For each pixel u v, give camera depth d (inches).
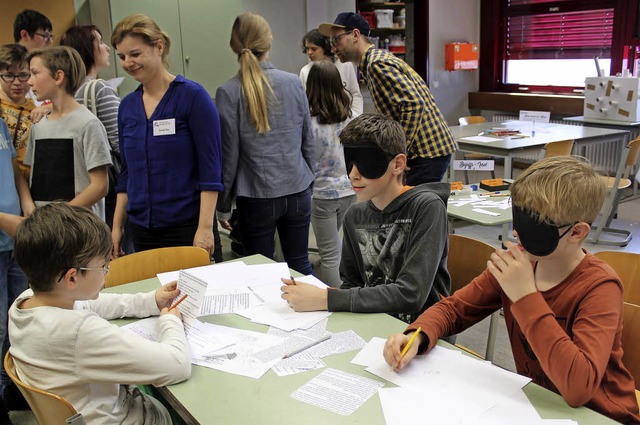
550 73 272.8
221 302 65.2
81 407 47.2
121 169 97.2
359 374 48.6
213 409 44.5
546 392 45.3
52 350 46.1
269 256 109.3
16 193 91.4
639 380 57.7
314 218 127.9
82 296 49.0
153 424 52.2
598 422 41.1
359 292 61.6
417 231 63.0
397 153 63.4
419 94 115.5
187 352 50.7
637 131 210.2
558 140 171.2
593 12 249.3
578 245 47.0
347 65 180.4
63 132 92.7
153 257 80.8
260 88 97.8
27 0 165.9
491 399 44.2
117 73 183.2
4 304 89.7
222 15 189.6
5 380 88.9
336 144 122.0
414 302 60.4
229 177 102.5
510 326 53.9
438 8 274.1
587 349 43.5
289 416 43.1
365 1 243.3
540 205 45.2
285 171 103.4
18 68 95.0
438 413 42.6
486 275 56.9
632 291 73.5
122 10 175.9
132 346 47.1
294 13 213.3
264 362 51.4
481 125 221.5
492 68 291.7
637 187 229.8
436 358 50.9
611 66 246.8
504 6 282.5
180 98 87.7
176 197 90.5
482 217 107.2
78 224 47.2
